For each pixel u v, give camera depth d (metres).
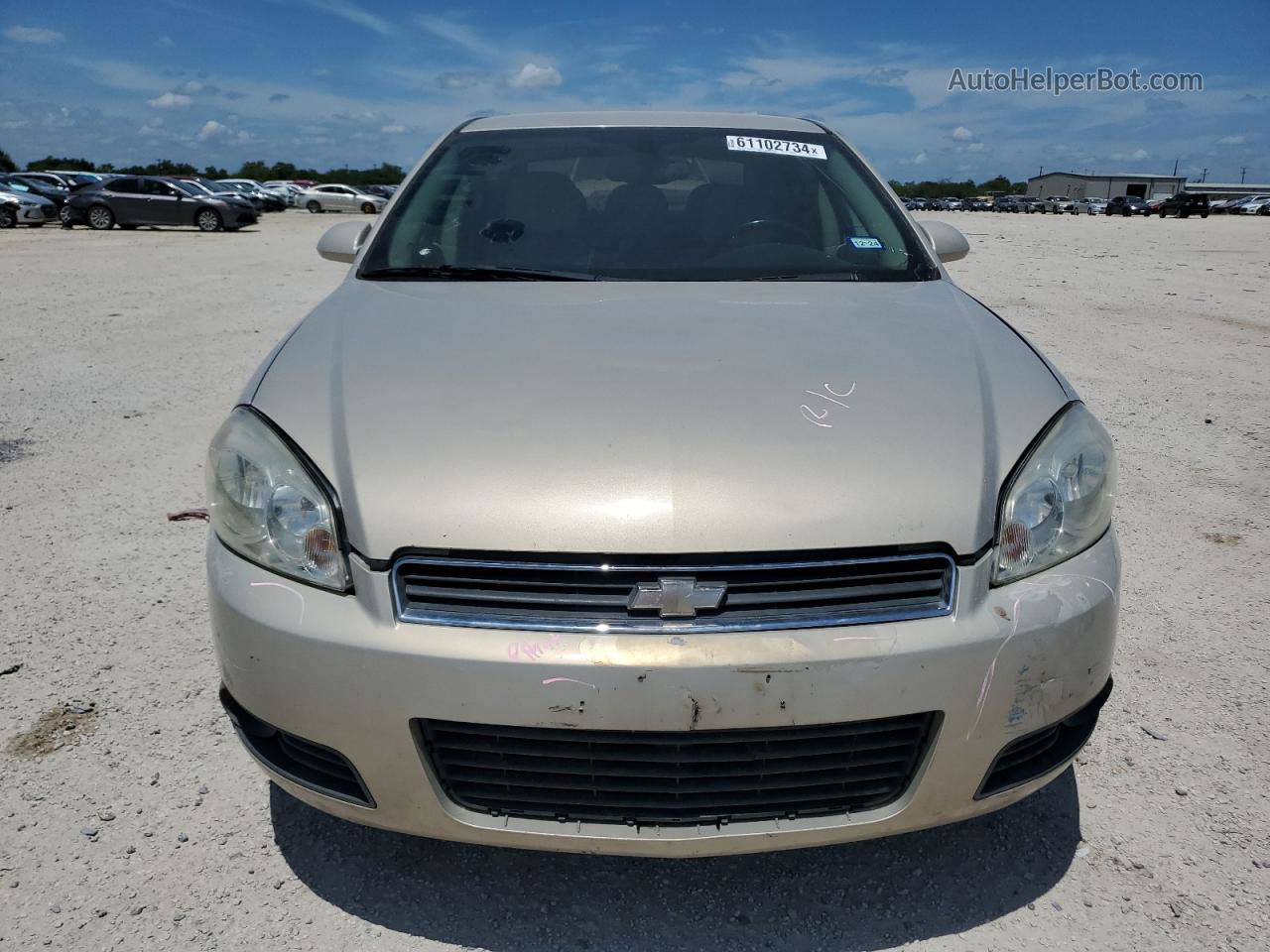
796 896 1.92
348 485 1.67
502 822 1.65
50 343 7.22
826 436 1.74
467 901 1.90
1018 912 1.88
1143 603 3.15
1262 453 4.71
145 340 7.42
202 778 2.24
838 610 1.58
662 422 1.75
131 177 24.06
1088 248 17.03
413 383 1.89
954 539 1.62
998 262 13.80
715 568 1.57
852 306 2.31
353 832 2.08
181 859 1.99
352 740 1.62
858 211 2.83
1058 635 1.66
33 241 19.30
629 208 2.76
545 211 2.75
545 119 3.23
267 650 1.65
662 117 3.20
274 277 12.25
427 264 2.60
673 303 2.28
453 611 1.59
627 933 1.83
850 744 1.61
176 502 3.99
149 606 3.07
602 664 1.53
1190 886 1.94
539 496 1.62
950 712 1.60
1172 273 12.34
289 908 1.87
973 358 2.04
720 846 1.63
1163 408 5.52
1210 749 2.38
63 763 2.28
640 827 1.63
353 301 2.37
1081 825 2.12
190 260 14.84
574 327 2.13
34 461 4.47
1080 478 1.80
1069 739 1.81
